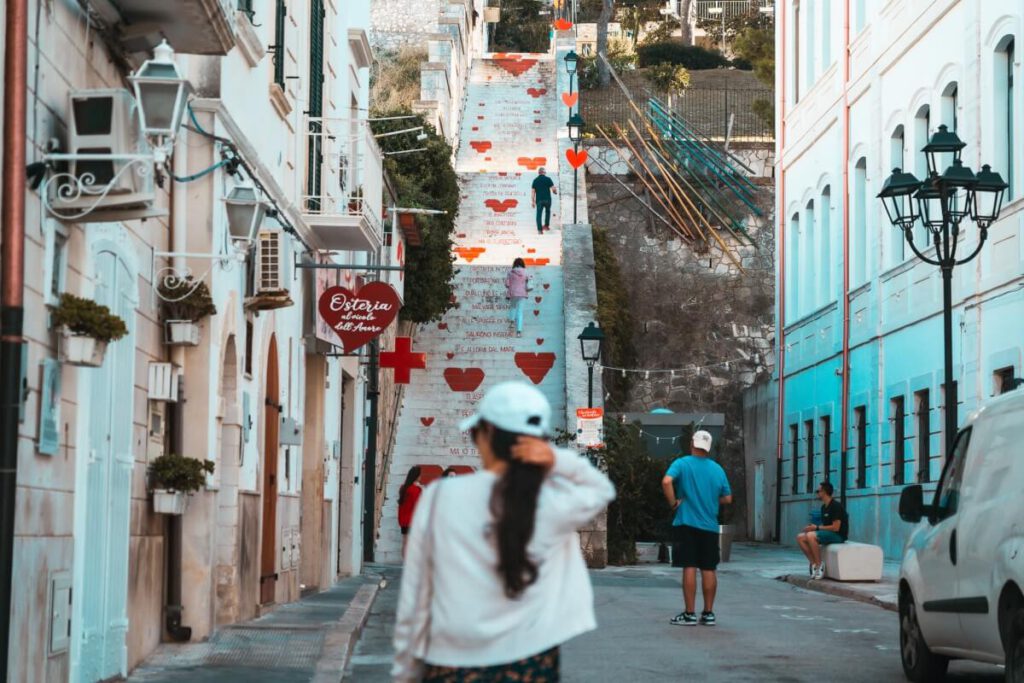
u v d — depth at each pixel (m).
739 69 87.50
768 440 49.22
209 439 15.73
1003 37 29.25
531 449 5.96
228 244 16.58
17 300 9.56
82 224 11.52
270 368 20.55
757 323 54.12
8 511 9.37
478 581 5.88
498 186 52.84
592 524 33.12
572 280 44.09
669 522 35.28
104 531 12.60
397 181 36.84
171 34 12.85
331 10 26.25
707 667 14.96
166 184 15.37
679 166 59.91
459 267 44.91
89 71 11.84
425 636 6.03
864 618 20.77
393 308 22.91
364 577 28.89
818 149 44.47
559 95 62.25
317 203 23.89
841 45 41.53
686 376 53.12
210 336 15.73
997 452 12.48
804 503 44.47
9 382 9.48
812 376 44.16
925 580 13.54
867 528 37.97
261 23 19.17
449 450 37.56
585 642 17.28
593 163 59.22
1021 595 11.40
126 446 13.45
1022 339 27.77
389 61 69.94
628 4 95.75
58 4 10.86
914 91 34.97
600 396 39.25
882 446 37.00
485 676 5.88
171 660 14.49
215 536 16.50
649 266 55.28
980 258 30.17
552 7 89.19
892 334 36.44
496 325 42.56
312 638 16.27
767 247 56.19
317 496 24.89
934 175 20.56
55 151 10.71
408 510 29.11
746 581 29.75
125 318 13.34
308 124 23.62
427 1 72.38
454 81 57.31
